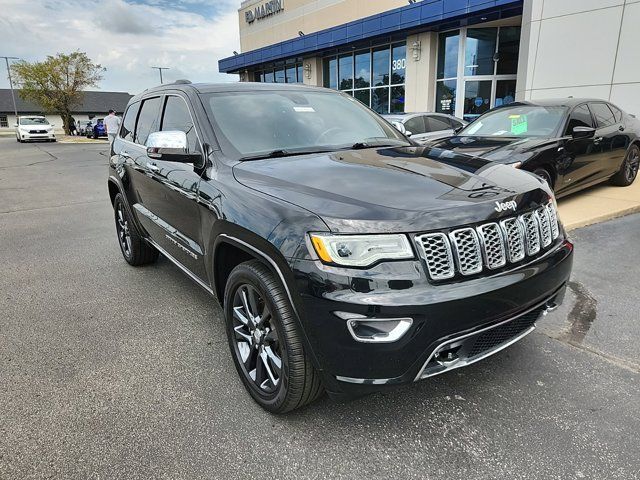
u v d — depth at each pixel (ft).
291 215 7.04
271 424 7.84
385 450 7.20
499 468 6.77
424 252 6.55
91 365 9.75
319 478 6.70
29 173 45.16
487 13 43.78
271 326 7.79
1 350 10.42
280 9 78.54
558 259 8.02
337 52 65.21
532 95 38.55
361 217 6.63
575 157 20.15
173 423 7.90
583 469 6.69
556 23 36.19
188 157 9.62
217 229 8.55
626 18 32.50
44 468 6.91
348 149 10.36
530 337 10.44
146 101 14.10
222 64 86.89
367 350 6.39
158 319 11.89
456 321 6.55
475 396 8.44
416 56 53.21
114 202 16.37
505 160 17.84
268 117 10.72
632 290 12.81
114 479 6.71
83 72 126.82
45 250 18.37
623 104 33.53
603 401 8.19
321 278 6.46
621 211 20.10
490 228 7.11
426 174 8.25
